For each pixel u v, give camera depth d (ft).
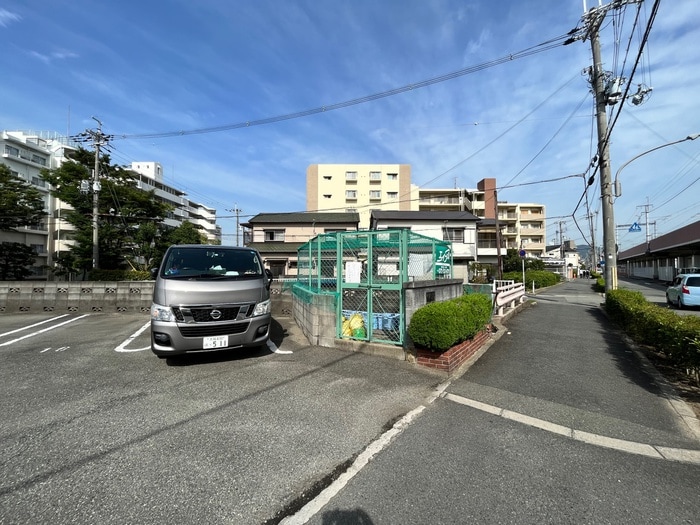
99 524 5.88
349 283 18.54
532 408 11.16
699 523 6.09
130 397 11.62
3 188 60.75
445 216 88.53
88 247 61.82
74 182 62.75
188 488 6.88
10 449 8.27
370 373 14.34
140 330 24.29
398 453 8.32
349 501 6.59
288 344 19.58
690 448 8.75
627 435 9.41
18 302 34.14
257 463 7.79
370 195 138.51
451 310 15.11
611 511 6.38
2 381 13.23
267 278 18.08
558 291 76.18
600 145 39.70
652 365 16.16
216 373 14.21
